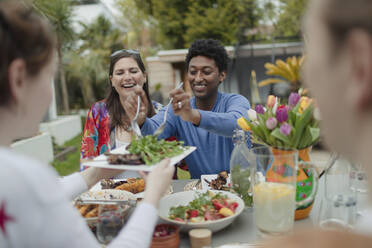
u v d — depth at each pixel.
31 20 0.69
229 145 2.02
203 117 1.61
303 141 1.22
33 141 5.18
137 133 1.40
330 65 0.39
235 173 1.36
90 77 12.60
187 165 2.10
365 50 0.34
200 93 2.04
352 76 0.37
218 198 1.27
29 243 0.63
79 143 7.87
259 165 1.13
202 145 2.04
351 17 0.35
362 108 0.38
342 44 0.37
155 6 13.51
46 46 0.71
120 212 1.13
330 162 1.25
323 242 0.33
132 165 1.12
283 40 6.92
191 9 12.64
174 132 2.11
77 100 13.41
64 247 0.65
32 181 0.63
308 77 0.44
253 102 6.39
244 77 6.81
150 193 0.90
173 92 1.50
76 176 1.18
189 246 1.08
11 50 0.65
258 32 12.13
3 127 0.68
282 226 1.07
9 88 0.66
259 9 11.84
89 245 0.68
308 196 1.20
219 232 1.16
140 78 2.33
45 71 0.73
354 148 0.41
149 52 14.28
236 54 6.91
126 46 13.22
